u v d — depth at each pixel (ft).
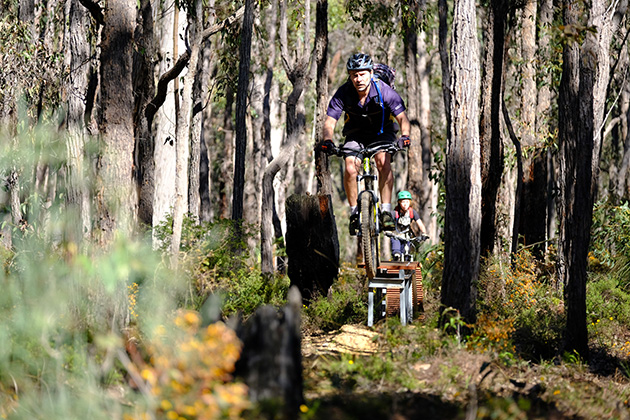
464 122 35.06
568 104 38.45
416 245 47.39
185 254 40.40
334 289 49.70
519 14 75.97
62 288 21.81
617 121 107.04
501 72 50.55
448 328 33.78
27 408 18.94
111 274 18.22
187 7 59.11
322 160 53.31
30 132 23.25
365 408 22.27
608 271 66.39
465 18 35.14
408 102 95.20
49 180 56.59
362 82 34.40
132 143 32.86
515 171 98.43
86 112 55.57
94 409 18.72
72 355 21.77
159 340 20.89
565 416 24.17
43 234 25.04
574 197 37.70
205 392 18.47
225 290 43.78
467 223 34.81
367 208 33.83
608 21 55.72
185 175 42.45
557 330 41.34
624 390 30.73
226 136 132.46
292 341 21.48
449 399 24.77
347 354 28.96
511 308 46.75
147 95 53.01
